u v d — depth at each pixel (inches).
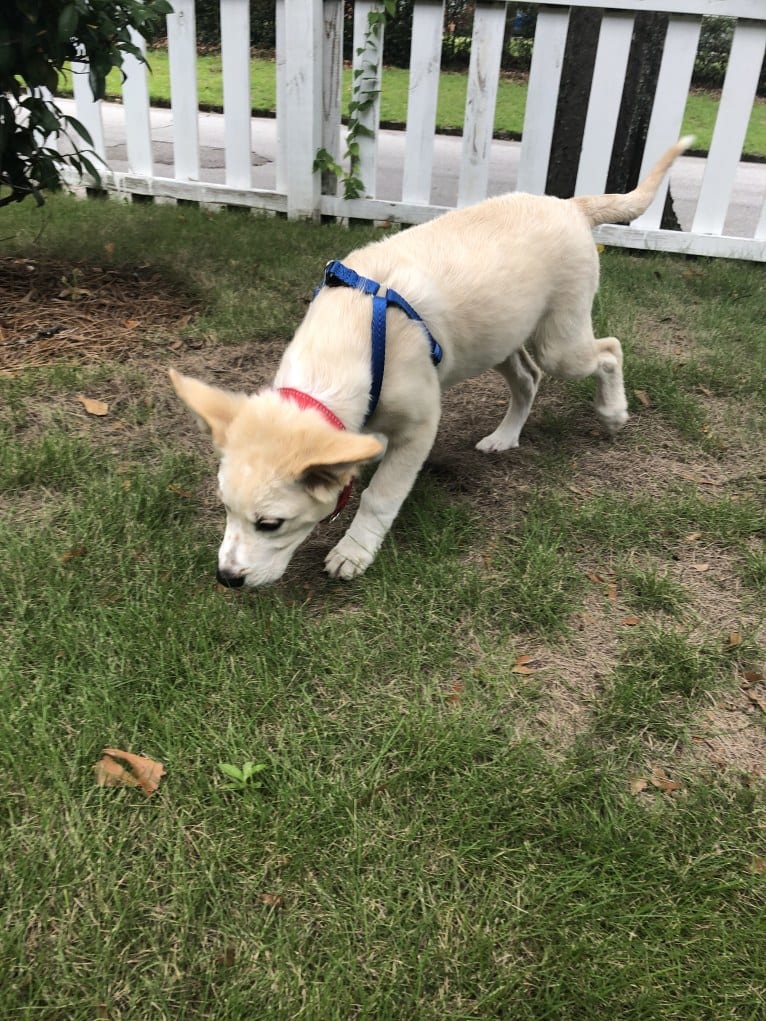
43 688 32.2
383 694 34.0
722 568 43.5
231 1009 22.8
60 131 64.5
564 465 52.7
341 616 38.4
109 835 27.4
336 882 26.6
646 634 38.3
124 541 41.4
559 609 39.5
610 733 33.2
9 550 39.2
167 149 156.8
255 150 158.9
